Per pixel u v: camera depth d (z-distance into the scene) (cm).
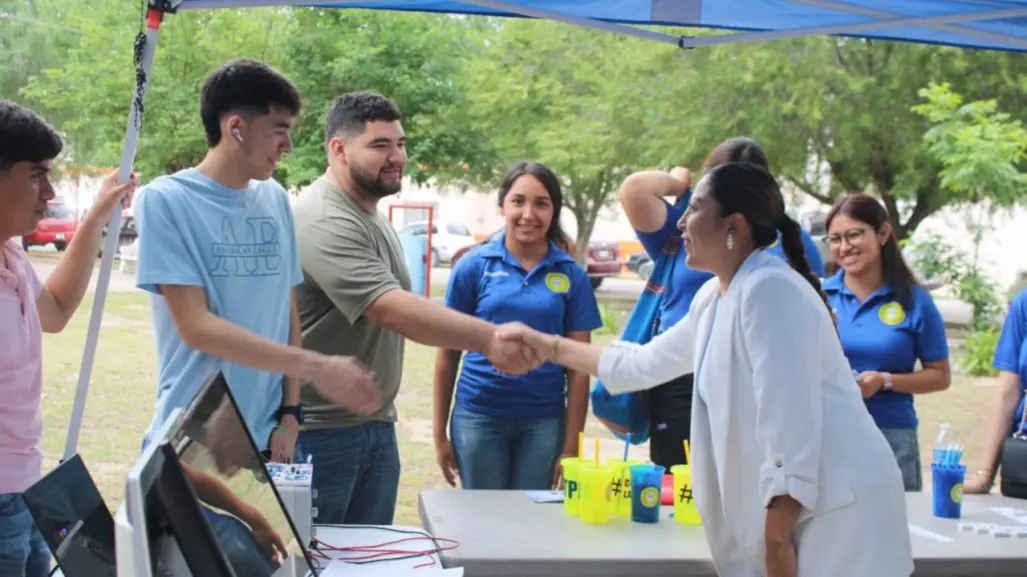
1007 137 1032
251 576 178
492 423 353
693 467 237
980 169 1006
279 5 288
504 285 361
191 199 244
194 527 160
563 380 365
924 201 1214
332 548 234
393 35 1245
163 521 153
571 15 348
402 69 1245
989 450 331
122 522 140
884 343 346
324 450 290
